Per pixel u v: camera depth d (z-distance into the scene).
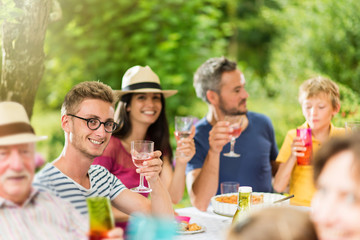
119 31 6.94
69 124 2.05
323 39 5.54
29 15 2.40
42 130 6.46
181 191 2.93
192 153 2.88
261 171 3.25
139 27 6.95
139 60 6.87
